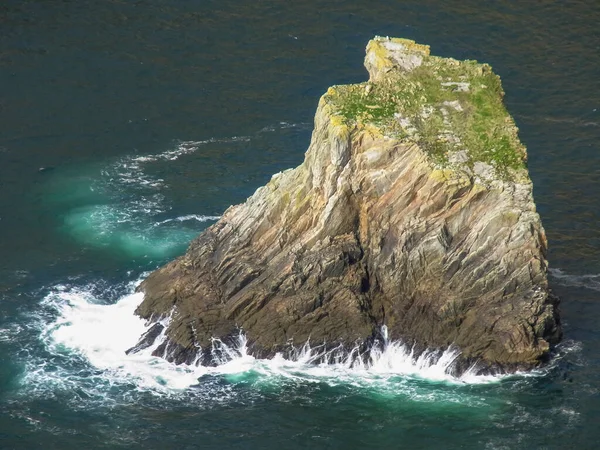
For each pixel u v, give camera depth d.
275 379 93.19
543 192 120.56
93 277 107.19
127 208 118.50
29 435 87.56
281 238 98.00
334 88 102.12
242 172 125.06
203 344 95.75
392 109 100.56
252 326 96.38
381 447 85.94
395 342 94.75
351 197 96.94
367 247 97.19
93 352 97.00
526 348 92.69
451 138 98.56
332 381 92.81
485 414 89.00
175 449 86.12
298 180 99.06
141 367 95.06
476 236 94.44
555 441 86.19
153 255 110.94
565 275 106.94
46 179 122.88
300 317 95.38
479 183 94.69
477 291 94.38
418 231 95.25
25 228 114.81
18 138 129.38
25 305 102.94
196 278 100.12
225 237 101.25
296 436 87.19
